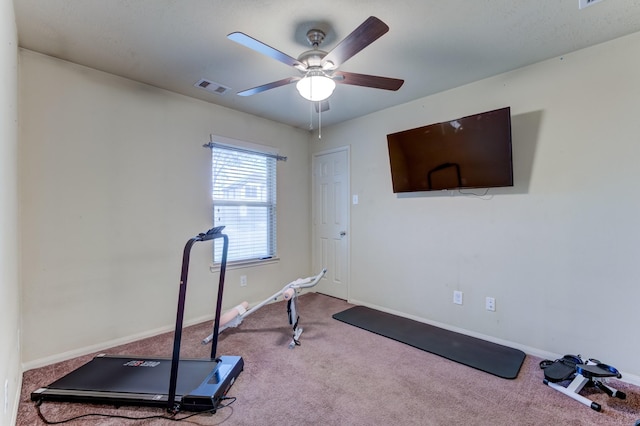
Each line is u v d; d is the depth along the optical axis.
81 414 1.71
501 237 2.60
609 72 2.08
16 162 1.98
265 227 3.85
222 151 3.38
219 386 1.85
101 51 2.22
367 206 3.64
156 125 2.85
